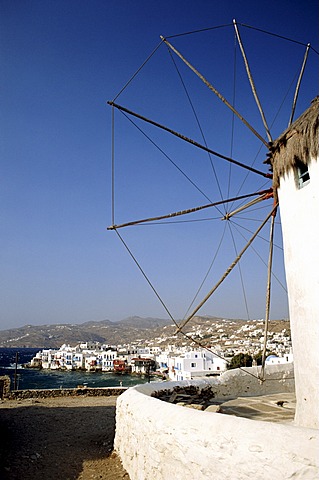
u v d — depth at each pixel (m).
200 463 4.66
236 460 4.24
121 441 7.94
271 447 4.05
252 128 7.90
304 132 6.62
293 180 7.11
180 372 48.09
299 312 6.74
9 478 6.98
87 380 73.81
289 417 7.77
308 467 3.73
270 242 8.40
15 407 14.66
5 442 9.45
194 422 5.10
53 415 13.03
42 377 82.00
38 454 8.46
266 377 11.27
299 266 6.79
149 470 5.89
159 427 5.72
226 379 10.70
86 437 10.07
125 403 7.80
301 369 6.62
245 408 8.85
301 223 6.79
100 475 7.10
